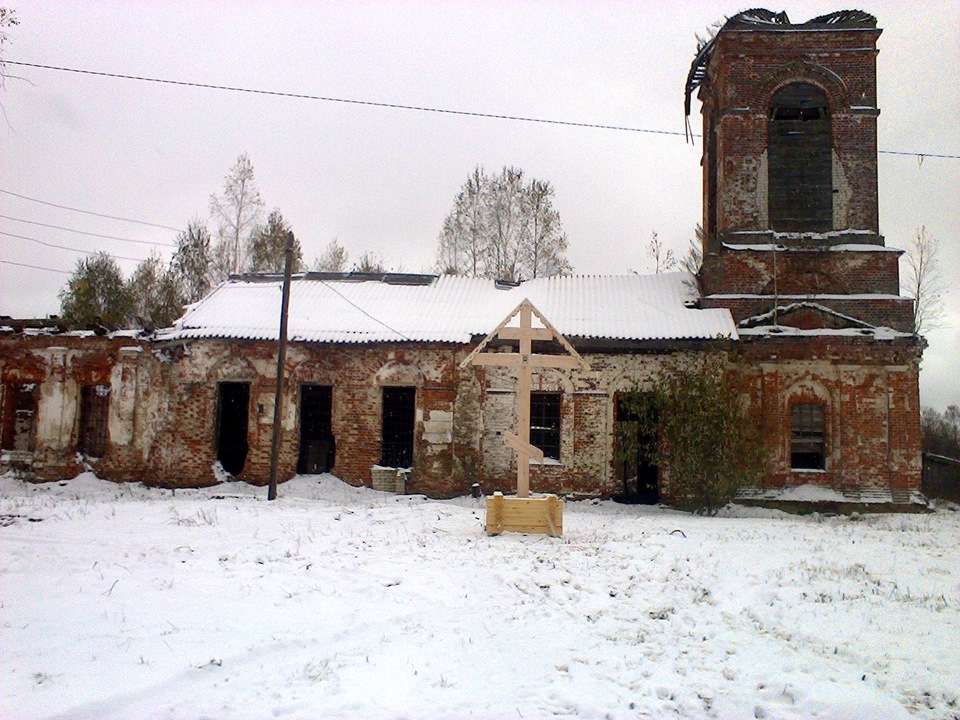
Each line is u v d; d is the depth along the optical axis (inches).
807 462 910.4
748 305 944.9
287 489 900.6
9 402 1007.6
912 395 896.3
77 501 769.6
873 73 972.6
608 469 903.7
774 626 340.8
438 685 269.6
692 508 861.2
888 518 839.7
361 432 927.0
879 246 951.0
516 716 246.8
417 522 628.1
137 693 245.1
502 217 1688.0
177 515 633.0
